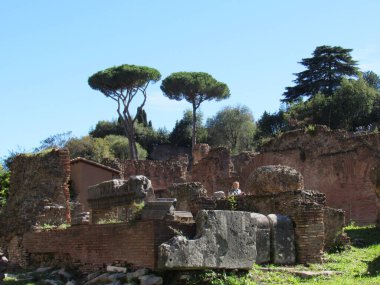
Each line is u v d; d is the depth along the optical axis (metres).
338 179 37.84
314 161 39.25
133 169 55.88
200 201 20.27
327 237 19.80
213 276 14.65
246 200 19.61
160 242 14.53
